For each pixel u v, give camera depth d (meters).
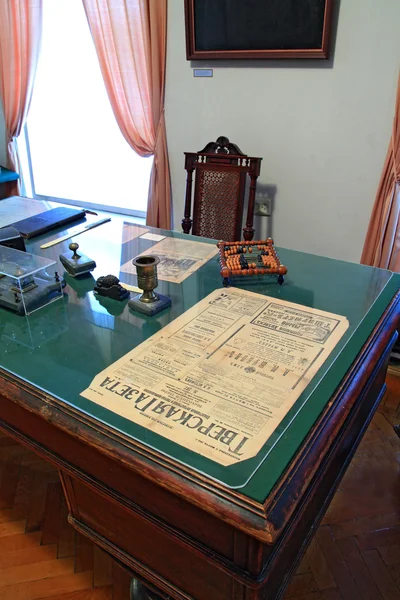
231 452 0.80
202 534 0.80
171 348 1.09
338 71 2.30
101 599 1.38
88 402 0.93
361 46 2.20
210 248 1.70
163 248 1.71
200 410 0.89
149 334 1.16
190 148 2.92
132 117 3.01
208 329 1.17
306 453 0.81
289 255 1.62
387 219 2.29
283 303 1.30
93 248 1.72
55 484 1.78
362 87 2.27
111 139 3.59
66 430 0.88
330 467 1.01
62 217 1.96
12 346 1.14
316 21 2.21
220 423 0.86
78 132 3.71
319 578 1.41
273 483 0.75
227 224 2.48
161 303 1.27
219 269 1.52
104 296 1.37
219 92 2.66
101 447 0.84
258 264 1.43
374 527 1.56
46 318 1.26
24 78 3.39
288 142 2.58
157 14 2.60
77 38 3.37
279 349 1.08
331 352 1.07
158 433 0.84
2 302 1.30
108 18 2.76
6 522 1.63
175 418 0.88
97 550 1.53
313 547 1.50
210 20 2.45
